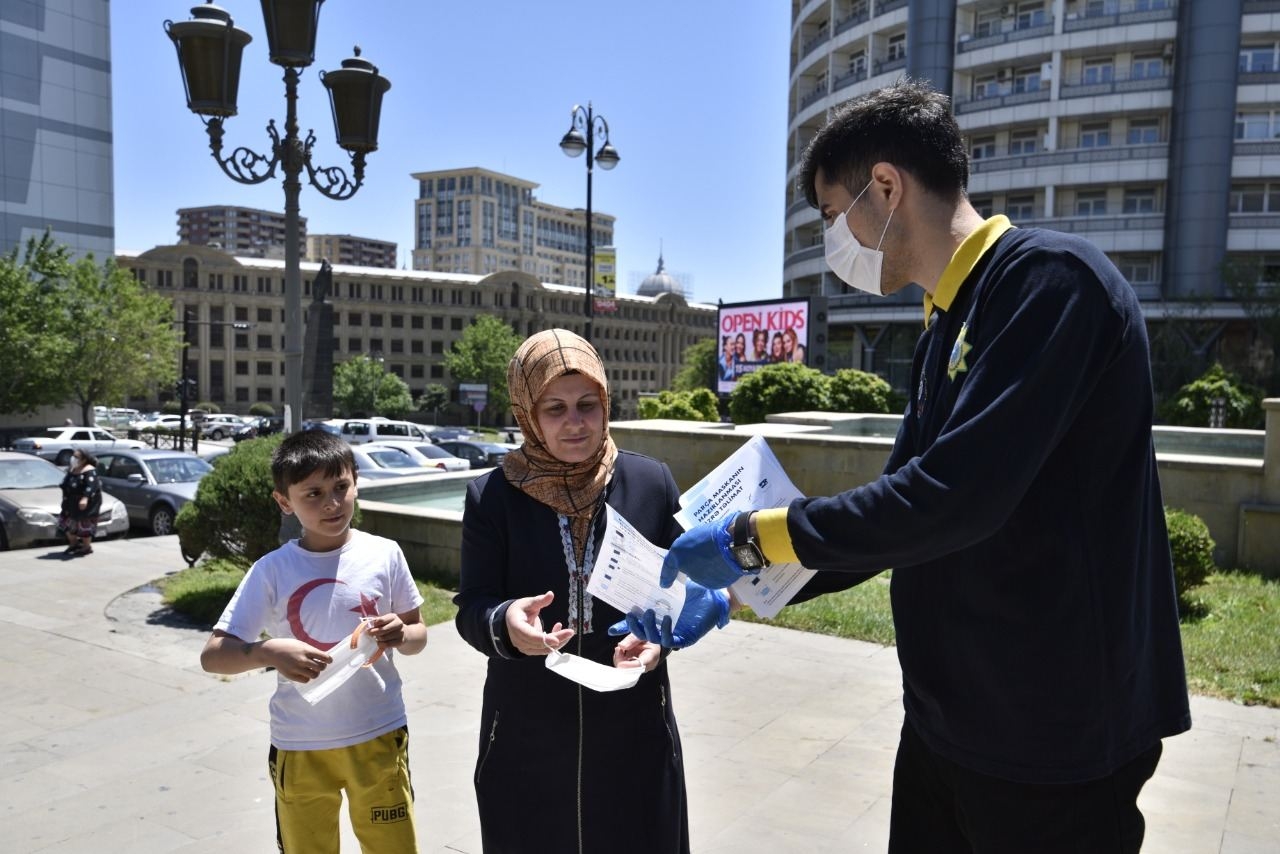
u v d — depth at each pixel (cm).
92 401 4075
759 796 366
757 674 524
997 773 152
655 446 1196
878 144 162
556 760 206
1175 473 805
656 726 212
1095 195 4072
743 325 2953
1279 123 3784
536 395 208
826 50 4847
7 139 3988
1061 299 136
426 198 18175
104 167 4384
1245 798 356
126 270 4256
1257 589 701
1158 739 159
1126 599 147
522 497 217
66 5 4181
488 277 10394
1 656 631
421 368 10112
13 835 349
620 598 183
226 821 361
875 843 328
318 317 1168
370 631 241
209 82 674
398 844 257
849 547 140
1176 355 3694
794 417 1431
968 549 152
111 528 1230
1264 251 3794
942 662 160
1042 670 147
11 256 3584
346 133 745
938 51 4212
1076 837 149
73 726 480
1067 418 135
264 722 480
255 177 723
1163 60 3903
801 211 5141
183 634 695
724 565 157
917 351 185
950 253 161
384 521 870
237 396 9100
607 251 5447
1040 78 4131
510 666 211
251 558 761
